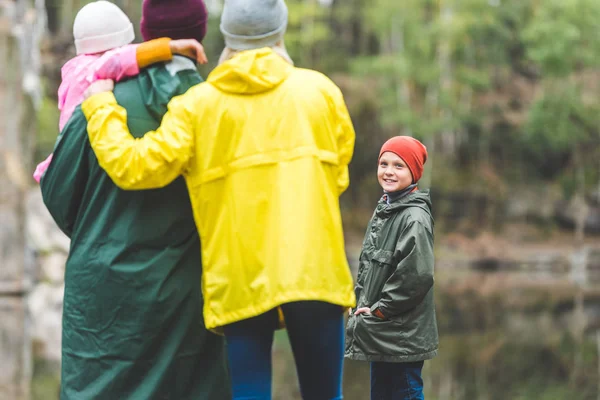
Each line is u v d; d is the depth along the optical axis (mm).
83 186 4277
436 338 4414
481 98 49625
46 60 32031
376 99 47031
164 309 4133
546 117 46469
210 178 3883
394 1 46375
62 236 21797
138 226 4145
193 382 4227
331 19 52562
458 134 49312
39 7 21328
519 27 50438
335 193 3969
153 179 3859
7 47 18734
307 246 3701
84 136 4199
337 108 4004
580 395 9219
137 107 4203
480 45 49250
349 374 10625
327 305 3762
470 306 19547
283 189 3793
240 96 3898
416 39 46625
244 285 3787
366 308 4340
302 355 3803
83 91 4336
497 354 12188
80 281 4172
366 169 47031
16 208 18562
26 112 20172
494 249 41750
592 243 44375
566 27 45812
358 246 39906
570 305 19875
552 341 13578
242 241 3803
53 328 13836
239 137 3869
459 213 45438
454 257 40656
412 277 4219
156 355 4152
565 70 46469
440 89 46188
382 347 4305
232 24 3979
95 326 4133
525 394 9258
